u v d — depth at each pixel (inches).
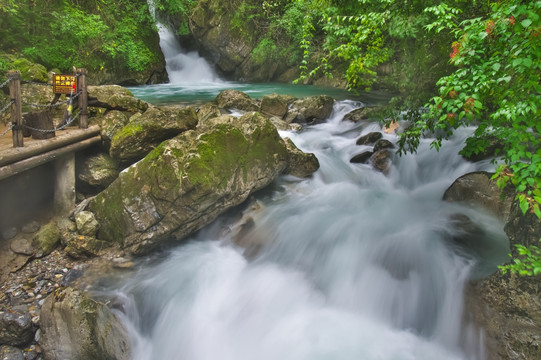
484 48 119.6
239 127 230.4
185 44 759.1
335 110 401.7
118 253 205.2
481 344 142.7
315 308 176.1
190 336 167.5
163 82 653.9
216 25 691.4
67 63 471.8
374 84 585.3
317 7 233.5
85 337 144.7
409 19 182.1
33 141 205.6
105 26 483.5
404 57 237.8
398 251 185.5
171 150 203.3
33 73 319.6
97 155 256.2
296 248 202.7
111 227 211.9
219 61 729.0
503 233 170.7
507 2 110.2
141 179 207.3
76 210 226.1
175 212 198.7
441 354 151.6
